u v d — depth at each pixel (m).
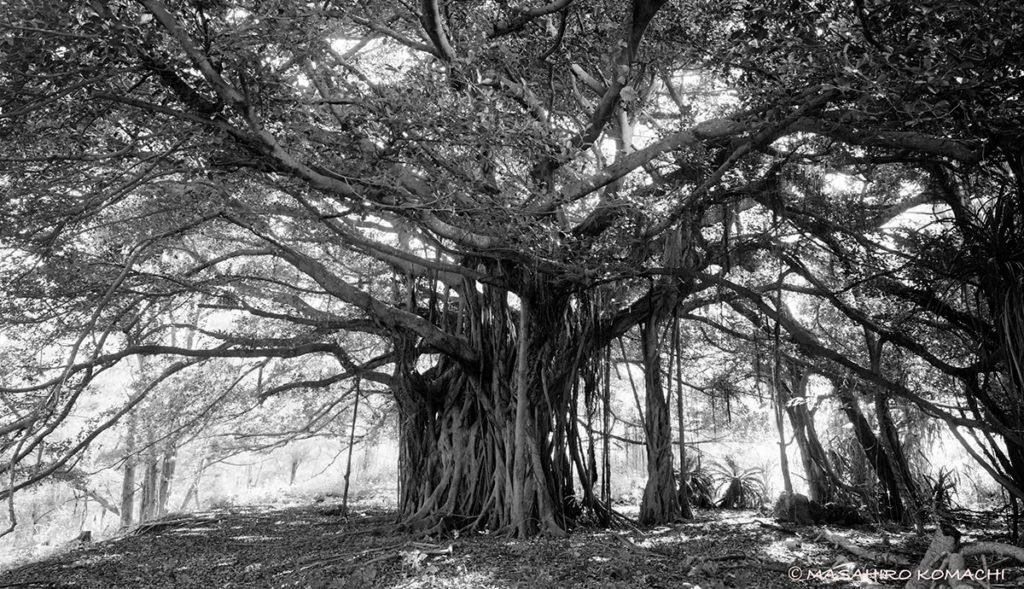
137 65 6.21
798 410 14.56
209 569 10.02
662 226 10.31
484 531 11.47
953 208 9.59
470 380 12.66
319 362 20.17
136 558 11.81
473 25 9.42
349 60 10.29
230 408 19.08
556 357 11.86
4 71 5.61
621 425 23.23
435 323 13.34
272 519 17.03
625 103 11.28
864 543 9.96
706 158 10.37
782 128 8.43
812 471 14.02
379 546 10.61
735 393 18.34
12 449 15.33
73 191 9.44
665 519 12.38
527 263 10.60
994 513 12.88
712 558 8.49
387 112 7.31
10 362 11.89
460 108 7.40
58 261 10.02
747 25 6.88
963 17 5.52
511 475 11.56
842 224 11.42
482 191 8.56
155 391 19.42
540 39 10.05
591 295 12.41
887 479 13.65
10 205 7.79
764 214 12.62
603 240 10.77
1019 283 8.20
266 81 6.74
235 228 13.84
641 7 8.04
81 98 6.46
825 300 14.39
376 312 11.77
